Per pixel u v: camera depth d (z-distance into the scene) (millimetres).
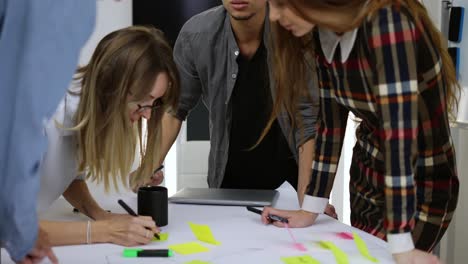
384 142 1042
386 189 1057
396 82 1011
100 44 1177
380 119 1046
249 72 1877
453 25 2256
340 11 1035
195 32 1863
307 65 1379
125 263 1074
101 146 1189
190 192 1659
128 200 1593
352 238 1248
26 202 735
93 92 1149
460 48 2268
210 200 1551
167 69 1206
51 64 704
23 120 706
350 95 1221
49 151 1162
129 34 1175
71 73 716
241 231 1293
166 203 1331
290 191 1743
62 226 1176
